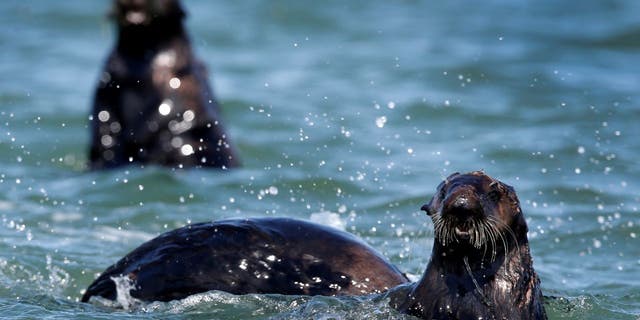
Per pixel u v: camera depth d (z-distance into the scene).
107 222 41.56
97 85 53.91
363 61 76.38
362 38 84.31
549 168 50.06
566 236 40.44
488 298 26.06
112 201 44.69
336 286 29.52
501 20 89.25
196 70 54.41
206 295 29.36
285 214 42.62
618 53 77.62
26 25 85.62
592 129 57.25
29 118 60.28
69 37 82.75
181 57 54.03
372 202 44.50
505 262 26.22
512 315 26.00
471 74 71.69
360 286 29.52
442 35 84.62
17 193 45.62
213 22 88.19
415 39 83.44
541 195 45.75
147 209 43.34
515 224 26.16
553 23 87.31
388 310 27.20
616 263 37.56
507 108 62.84
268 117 60.72
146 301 29.91
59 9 90.38
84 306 30.42
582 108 62.09
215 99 54.91
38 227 40.31
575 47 79.25
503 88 68.06
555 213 43.28
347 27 87.81
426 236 39.50
